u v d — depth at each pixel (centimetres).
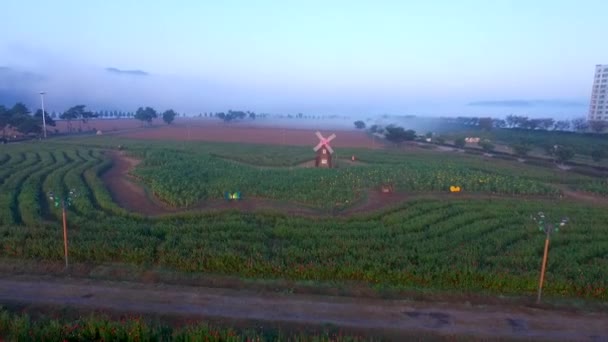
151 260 2305
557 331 1669
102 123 17288
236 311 1769
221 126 16262
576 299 1978
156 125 15950
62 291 1916
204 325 1495
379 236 2722
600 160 6494
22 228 2650
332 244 2536
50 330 1473
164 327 1570
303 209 3419
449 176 4484
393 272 2136
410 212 3209
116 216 3061
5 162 5391
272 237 2745
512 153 7450
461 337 1609
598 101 16162
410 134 9094
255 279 2128
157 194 3725
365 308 1817
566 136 10594
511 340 1597
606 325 1725
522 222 3033
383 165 5462
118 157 6156
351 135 12400
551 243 2612
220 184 3994
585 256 2412
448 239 2639
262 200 3656
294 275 2167
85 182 4331
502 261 2294
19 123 9238
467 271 2094
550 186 4297
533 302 1941
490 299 1964
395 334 1622
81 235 2558
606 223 3083
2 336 1521
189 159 5669
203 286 2044
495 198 3819
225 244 2448
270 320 1703
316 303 1850
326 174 4619
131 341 1472
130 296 1880
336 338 1537
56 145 7419
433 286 2094
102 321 1503
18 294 1880
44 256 2305
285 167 5722
